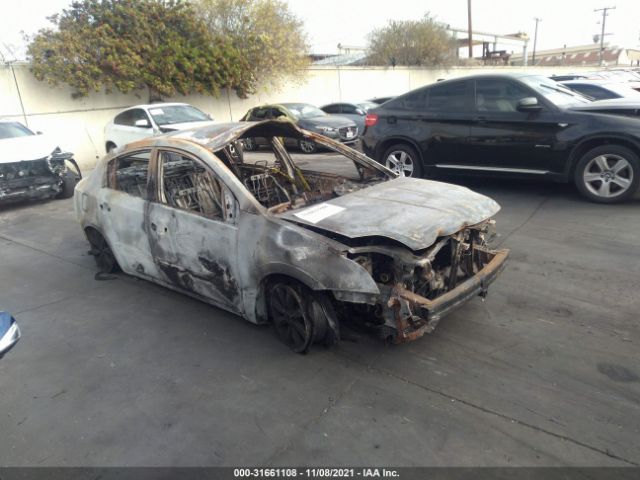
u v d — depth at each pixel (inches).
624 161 246.2
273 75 790.5
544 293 169.0
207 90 685.9
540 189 299.4
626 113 247.8
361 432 108.3
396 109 319.6
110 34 593.6
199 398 123.5
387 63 1176.8
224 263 147.3
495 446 102.2
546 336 142.6
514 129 272.8
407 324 122.8
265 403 119.9
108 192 188.2
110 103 618.2
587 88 415.2
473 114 286.5
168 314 170.2
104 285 199.5
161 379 132.6
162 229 164.4
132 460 104.3
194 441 108.7
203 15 759.7
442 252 151.0
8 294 197.5
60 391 130.5
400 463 99.3
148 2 627.8
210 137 162.6
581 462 97.0
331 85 894.4
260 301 143.8
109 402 124.3
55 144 370.3
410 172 323.0
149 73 618.2
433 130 301.6
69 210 333.7
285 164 202.5
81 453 107.3
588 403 113.5
